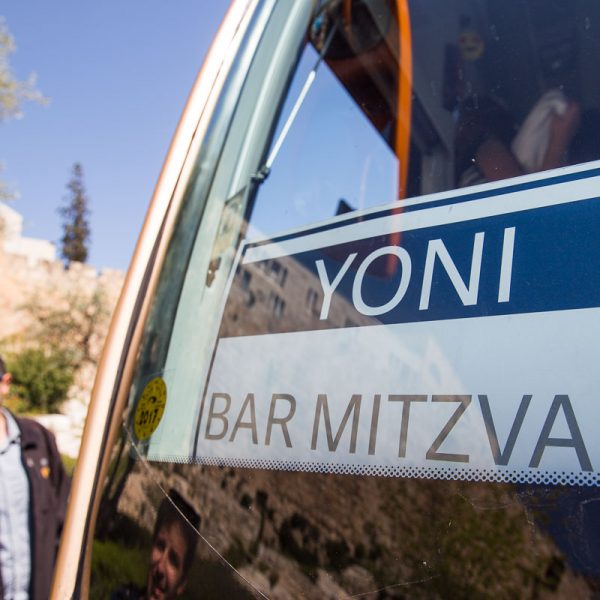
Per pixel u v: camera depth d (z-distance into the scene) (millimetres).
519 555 735
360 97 1229
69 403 17094
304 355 982
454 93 1127
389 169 1094
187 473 1026
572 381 761
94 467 1201
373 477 855
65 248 47188
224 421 1025
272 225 1158
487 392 806
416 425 844
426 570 785
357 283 980
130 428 1168
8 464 2934
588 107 996
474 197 951
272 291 1074
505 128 1033
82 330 19312
